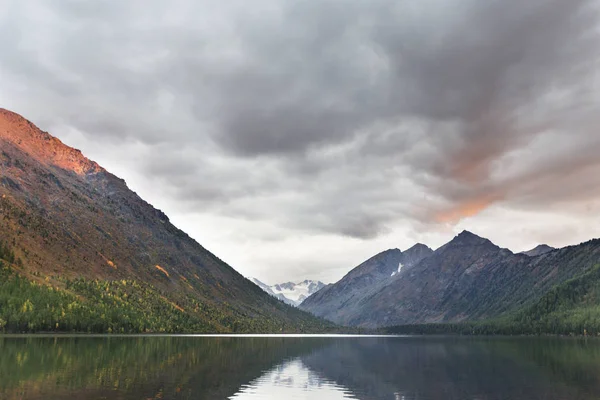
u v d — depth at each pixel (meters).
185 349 169.25
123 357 124.25
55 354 127.56
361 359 148.25
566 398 71.12
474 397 72.56
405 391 78.81
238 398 69.00
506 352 179.50
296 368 113.50
